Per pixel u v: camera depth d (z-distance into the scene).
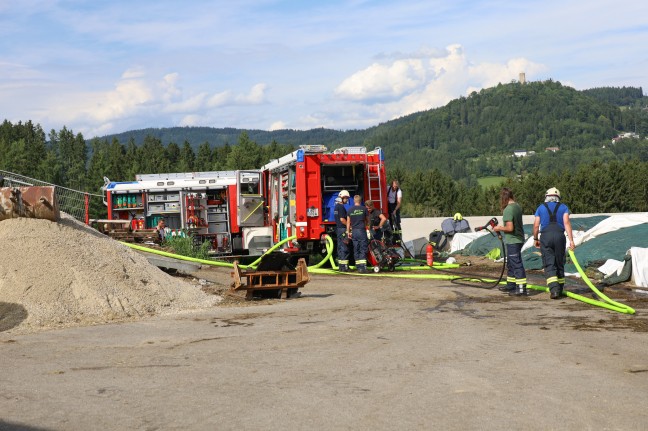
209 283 15.07
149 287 12.07
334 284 15.69
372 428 4.77
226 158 151.25
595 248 17.70
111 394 5.82
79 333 9.43
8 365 7.21
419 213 106.06
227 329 9.52
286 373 6.55
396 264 19.56
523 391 5.68
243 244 25.12
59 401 5.60
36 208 12.43
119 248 12.98
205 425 4.90
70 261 11.59
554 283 12.20
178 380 6.34
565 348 7.54
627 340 8.03
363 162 20.23
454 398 5.50
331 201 20.69
